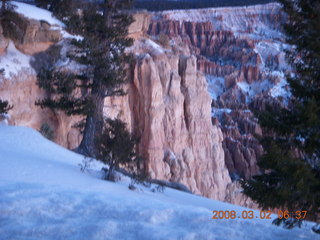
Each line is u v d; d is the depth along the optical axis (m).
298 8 7.29
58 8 29.95
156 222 6.79
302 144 6.74
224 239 6.11
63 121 26.97
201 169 34.56
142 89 31.38
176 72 34.28
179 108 33.28
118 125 14.30
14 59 25.64
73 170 13.75
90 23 24.88
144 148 31.22
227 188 35.41
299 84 6.87
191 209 7.57
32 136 19.25
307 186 5.98
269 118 6.90
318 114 6.40
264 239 6.26
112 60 25.16
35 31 26.45
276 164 6.34
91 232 6.11
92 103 23.81
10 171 11.90
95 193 8.49
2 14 25.64
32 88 25.88
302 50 7.12
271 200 6.66
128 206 7.49
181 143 33.38
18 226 6.28
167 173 31.39
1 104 21.53
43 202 7.47
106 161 13.73
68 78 24.17
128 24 26.14
